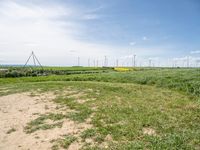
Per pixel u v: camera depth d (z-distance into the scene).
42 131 9.41
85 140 8.12
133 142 7.60
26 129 9.83
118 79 27.45
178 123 9.29
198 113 10.73
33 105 14.06
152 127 9.01
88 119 10.49
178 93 16.62
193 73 27.52
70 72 57.88
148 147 7.17
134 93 16.38
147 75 27.94
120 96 15.27
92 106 12.74
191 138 7.64
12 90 20.53
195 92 16.06
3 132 9.66
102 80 28.72
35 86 22.09
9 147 8.12
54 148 7.70
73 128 9.47
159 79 23.12
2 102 15.55
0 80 34.00
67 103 13.81
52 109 12.76
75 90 18.42
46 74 53.25
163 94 16.00
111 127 9.09
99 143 7.81
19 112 12.67
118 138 8.06
